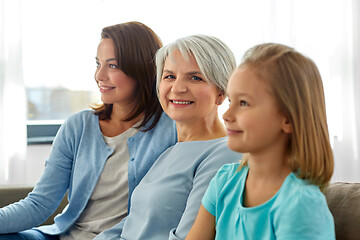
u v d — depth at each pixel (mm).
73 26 2787
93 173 1344
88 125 1405
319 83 765
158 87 1246
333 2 2988
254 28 2883
